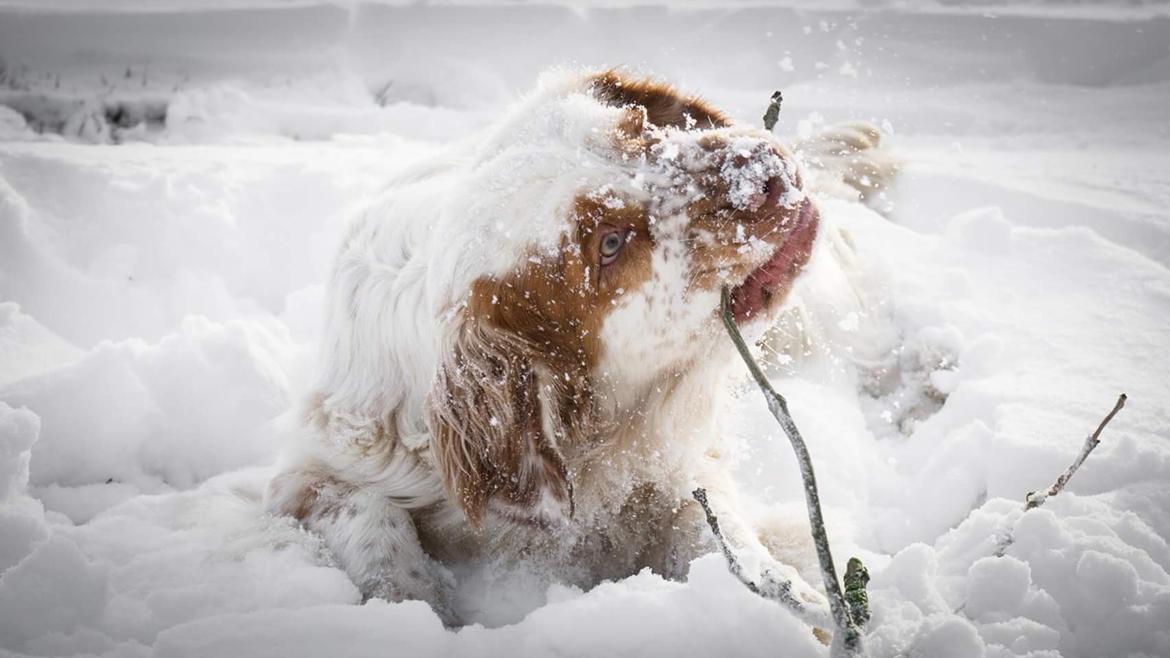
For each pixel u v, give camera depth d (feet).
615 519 11.35
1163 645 8.11
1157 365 12.51
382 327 11.20
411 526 11.05
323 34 40.65
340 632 8.61
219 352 13.84
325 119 31.45
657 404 10.81
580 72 11.52
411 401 11.07
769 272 9.96
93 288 16.34
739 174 9.67
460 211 10.43
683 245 9.82
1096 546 8.90
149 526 11.00
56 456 12.71
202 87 35.63
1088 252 15.79
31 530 9.79
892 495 11.98
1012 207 19.29
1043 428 11.39
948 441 11.96
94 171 18.93
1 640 8.66
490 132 11.96
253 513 11.23
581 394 10.44
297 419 11.71
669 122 11.25
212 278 16.76
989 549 9.20
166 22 41.27
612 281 10.00
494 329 10.11
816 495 7.48
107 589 9.19
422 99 36.35
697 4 43.21
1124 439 10.53
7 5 42.37
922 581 8.62
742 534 10.47
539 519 10.34
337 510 10.94
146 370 13.53
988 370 13.42
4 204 16.72
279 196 19.25
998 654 7.89
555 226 9.89
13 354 14.32
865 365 14.57
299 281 17.66
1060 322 14.01
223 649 8.36
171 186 18.52
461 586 11.01
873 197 19.31
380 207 12.10
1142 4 42.39
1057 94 34.17
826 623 7.57
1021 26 39.75
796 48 38.99
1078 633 8.39
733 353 10.59
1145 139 27.68
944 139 28.73
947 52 38.29
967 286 15.35
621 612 8.63
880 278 15.65
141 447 13.17
